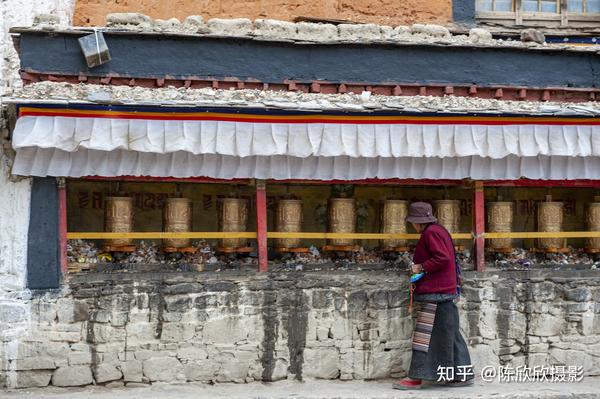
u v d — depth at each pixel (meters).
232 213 7.49
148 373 6.85
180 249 7.34
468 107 7.16
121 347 6.82
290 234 7.32
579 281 7.69
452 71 7.52
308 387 6.98
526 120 7.19
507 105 7.32
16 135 6.41
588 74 7.79
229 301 7.05
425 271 7.00
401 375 7.36
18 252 6.74
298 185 8.23
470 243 8.43
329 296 7.25
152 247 7.65
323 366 7.20
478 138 7.12
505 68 7.63
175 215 7.33
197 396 6.54
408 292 7.42
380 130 6.98
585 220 8.34
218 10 9.02
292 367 7.15
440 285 6.96
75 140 6.48
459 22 9.78
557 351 7.61
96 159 6.82
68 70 6.86
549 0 10.22
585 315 7.65
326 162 7.23
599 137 7.29
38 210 6.79
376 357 7.30
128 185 7.85
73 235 6.90
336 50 7.32
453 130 7.08
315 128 6.89
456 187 8.28
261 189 7.24
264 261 7.23
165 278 6.94
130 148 6.55
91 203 7.75
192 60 7.08
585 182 7.91
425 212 7.14
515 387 7.09
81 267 7.04
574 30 10.16
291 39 7.16
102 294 6.81
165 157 6.97
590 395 6.85
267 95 7.01
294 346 7.16
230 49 7.15
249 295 7.11
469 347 7.46
